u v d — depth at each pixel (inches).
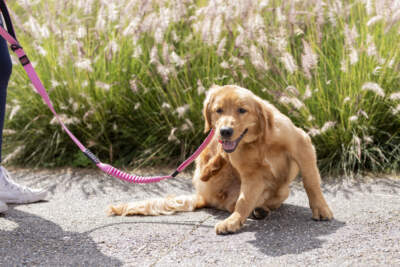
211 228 111.1
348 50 141.1
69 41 152.9
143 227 111.7
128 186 134.6
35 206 122.3
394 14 136.2
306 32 152.6
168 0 157.1
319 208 112.1
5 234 108.6
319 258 99.7
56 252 103.7
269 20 152.7
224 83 150.4
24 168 149.7
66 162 151.6
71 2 156.0
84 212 119.2
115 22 160.4
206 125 116.0
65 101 155.7
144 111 152.6
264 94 147.4
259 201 115.0
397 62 141.2
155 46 143.8
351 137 140.9
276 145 112.3
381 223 109.2
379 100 142.2
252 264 99.3
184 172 142.5
